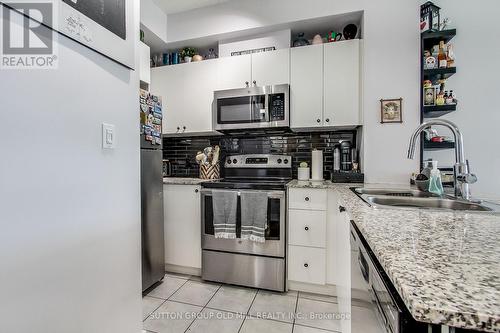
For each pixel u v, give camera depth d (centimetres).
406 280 40
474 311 32
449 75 190
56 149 76
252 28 222
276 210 189
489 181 194
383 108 189
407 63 186
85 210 87
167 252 221
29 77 69
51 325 75
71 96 81
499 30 190
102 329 94
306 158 242
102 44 92
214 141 270
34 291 70
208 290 193
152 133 193
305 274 186
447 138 199
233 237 193
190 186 215
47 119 74
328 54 204
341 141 217
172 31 246
